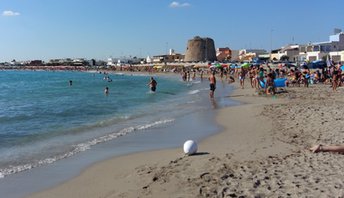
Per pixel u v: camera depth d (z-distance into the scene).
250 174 8.19
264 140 12.60
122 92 44.47
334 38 105.12
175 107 25.84
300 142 11.86
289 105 21.95
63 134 15.73
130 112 23.52
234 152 10.79
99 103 30.14
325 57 86.94
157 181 8.22
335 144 11.21
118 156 11.40
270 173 8.16
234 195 6.90
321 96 27.69
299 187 7.08
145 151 12.07
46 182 8.90
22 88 57.88
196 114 21.44
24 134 15.82
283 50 120.44
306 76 38.22
